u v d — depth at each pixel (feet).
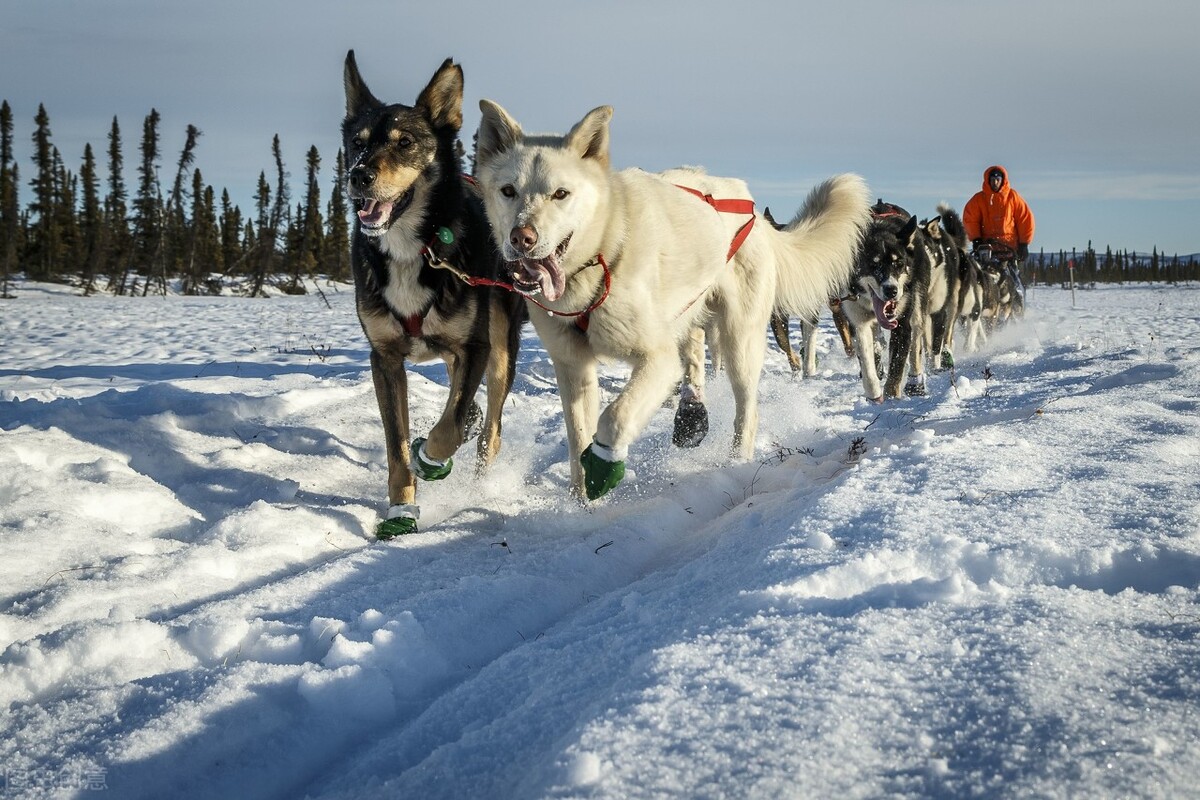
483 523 13.64
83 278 147.13
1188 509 8.85
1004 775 4.76
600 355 14.43
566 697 6.68
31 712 7.50
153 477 15.11
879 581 7.85
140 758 6.74
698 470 15.94
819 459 15.85
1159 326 47.24
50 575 10.61
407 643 8.46
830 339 44.70
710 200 15.78
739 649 6.56
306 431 18.69
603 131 13.42
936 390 26.32
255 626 9.05
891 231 25.95
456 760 6.20
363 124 14.05
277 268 173.06
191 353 39.29
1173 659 5.86
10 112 170.81
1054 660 5.92
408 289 14.01
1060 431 13.24
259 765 6.89
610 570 11.39
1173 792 4.50
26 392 23.35
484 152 13.94
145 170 149.28
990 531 8.67
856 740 5.23
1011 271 43.47
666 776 5.07
